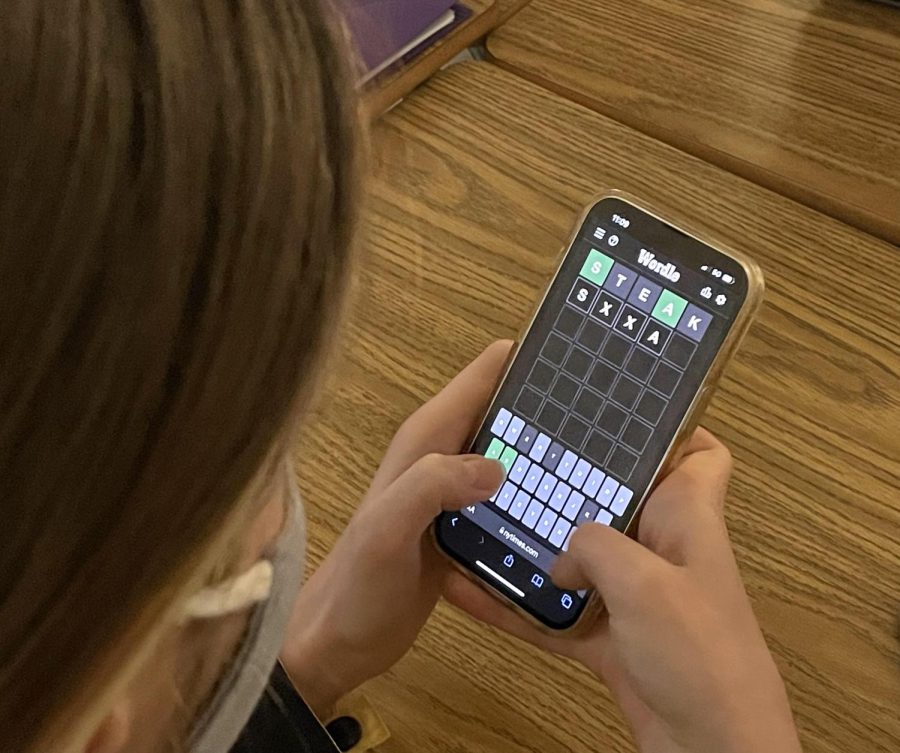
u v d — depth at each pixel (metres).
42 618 0.17
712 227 0.59
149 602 0.18
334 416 0.55
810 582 0.49
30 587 0.16
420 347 0.57
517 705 0.48
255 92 0.16
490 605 0.48
